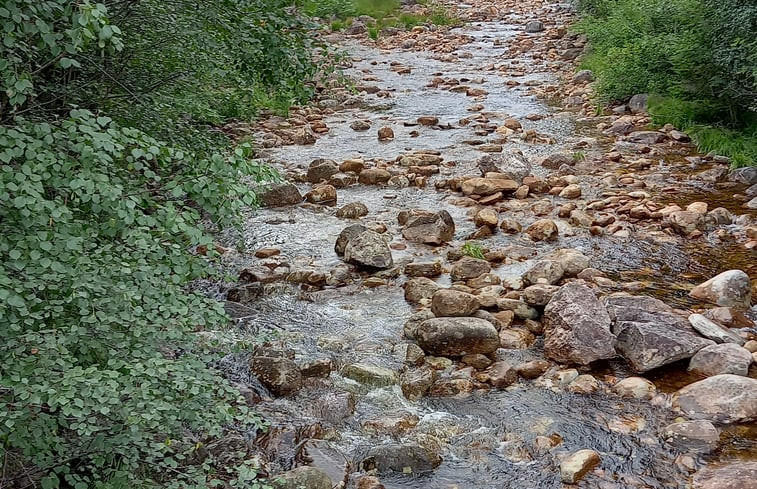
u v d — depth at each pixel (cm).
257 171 396
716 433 491
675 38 1387
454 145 1320
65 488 372
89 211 381
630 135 1329
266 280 755
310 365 580
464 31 2750
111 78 578
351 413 537
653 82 1477
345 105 1664
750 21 1091
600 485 452
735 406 516
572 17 2811
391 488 456
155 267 362
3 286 311
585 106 1589
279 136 1375
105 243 368
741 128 1298
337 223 942
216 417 353
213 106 887
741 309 690
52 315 333
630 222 924
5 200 314
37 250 313
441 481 463
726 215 914
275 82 657
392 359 612
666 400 543
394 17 2903
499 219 952
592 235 887
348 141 1354
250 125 1418
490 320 659
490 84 1872
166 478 395
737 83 1205
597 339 598
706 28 1230
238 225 409
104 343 343
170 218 347
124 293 329
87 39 331
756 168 1067
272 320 677
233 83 746
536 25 2673
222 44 621
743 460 469
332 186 1041
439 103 1680
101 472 368
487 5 3447
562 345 604
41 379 301
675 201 992
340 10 2839
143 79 647
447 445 502
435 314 659
